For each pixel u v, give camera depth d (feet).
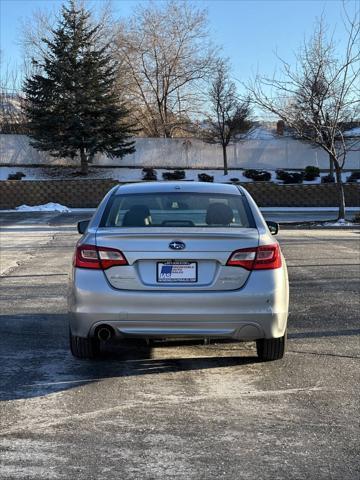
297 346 18.69
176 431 12.34
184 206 17.13
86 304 15.07
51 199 106.83
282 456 11.23
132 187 18.61
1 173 115.65
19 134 124.47
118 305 14.92
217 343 19.10
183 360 17.31
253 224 16.42
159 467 10.78
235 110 115.96
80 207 107.45
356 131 118.73
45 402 13.94
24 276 32.04
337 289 28.35
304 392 14.65
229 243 15.02
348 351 18.15
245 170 122.72
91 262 15.23
